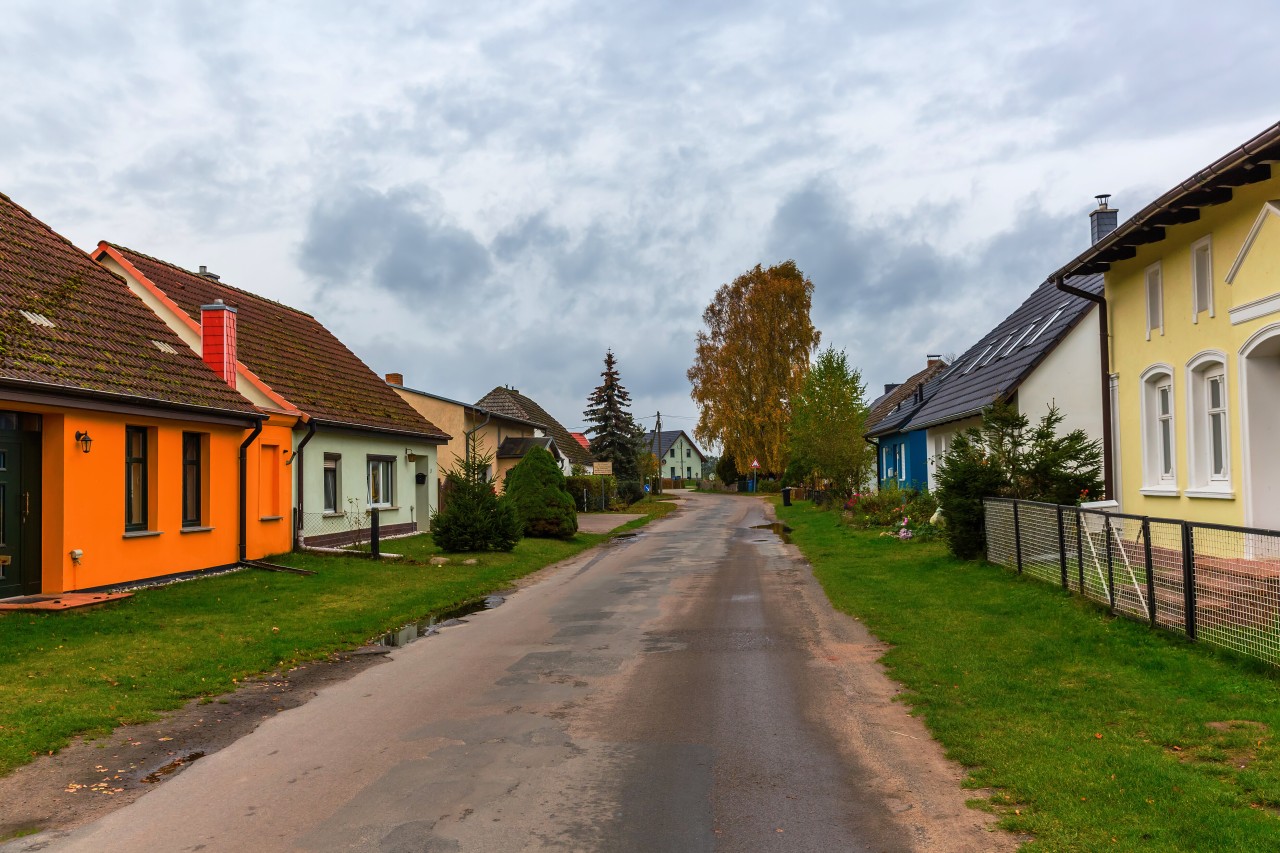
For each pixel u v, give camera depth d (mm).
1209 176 10430
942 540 19797
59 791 5723
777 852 4625
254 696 8266
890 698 7664
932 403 29297
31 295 14039
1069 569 11641
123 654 9609
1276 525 11164
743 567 18469
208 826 5094
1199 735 6125
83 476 13219
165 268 21703
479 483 21422
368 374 27125
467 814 5188
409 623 12406
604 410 63281
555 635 11141
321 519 20953
